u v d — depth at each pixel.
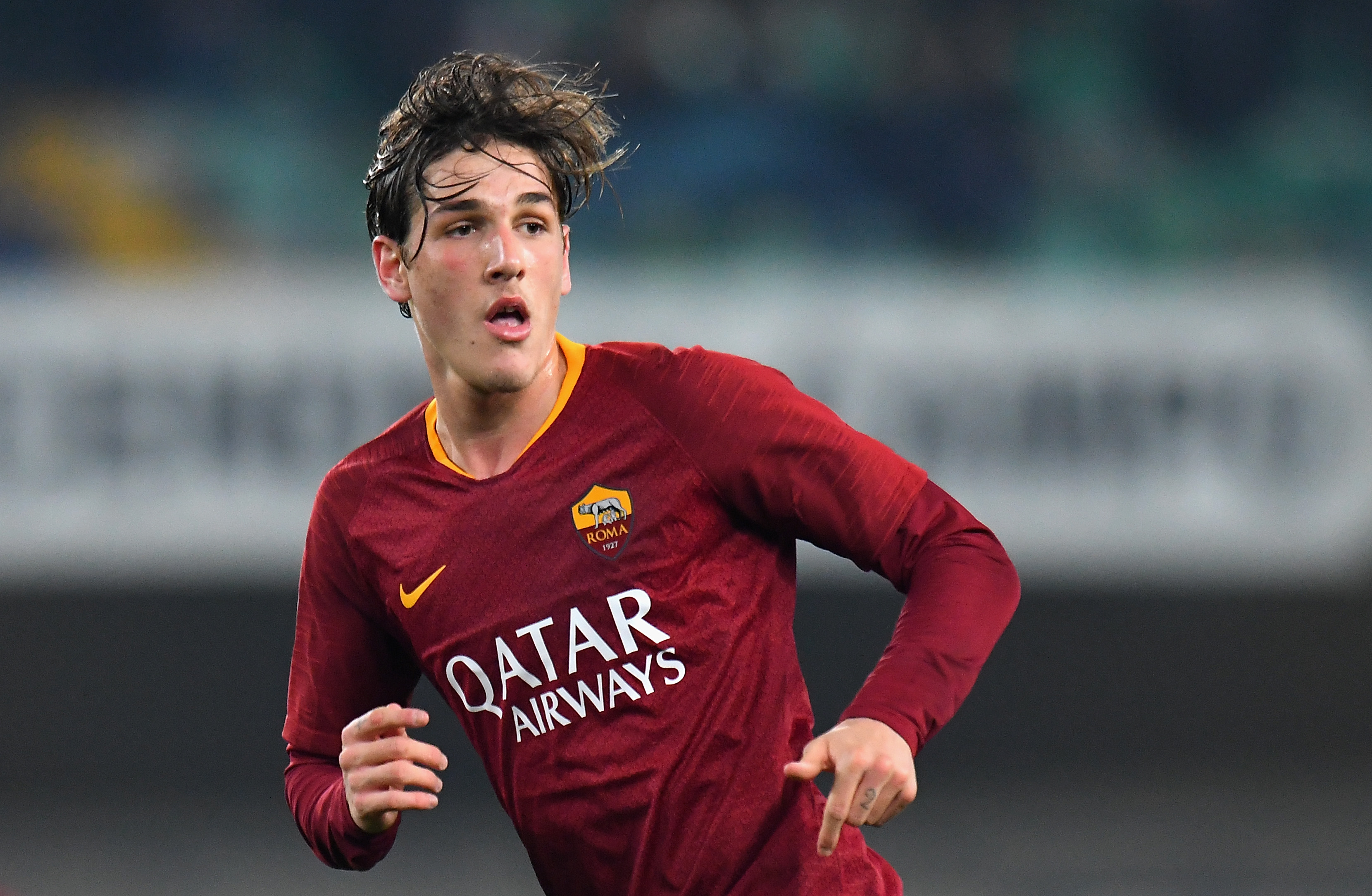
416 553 8.55
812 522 8.27
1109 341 30.78
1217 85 38.59
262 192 37.47
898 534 8.25
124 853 22.97
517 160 8.22
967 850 22.53
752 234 37.00
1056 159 37.75
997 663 29.81
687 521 8.19
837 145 37.84
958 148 37.72
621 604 8.13
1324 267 34.50
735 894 8.12
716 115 38.19
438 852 23.27
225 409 30.16
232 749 29.25
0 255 36.03
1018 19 38.88
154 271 36.06
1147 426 30.69
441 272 8.15
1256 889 20.53
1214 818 24.08
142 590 29.50
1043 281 31.62
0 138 37.03
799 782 8.22
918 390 30.94
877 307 31.23
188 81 38.31
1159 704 29.88
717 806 8.11
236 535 29.78
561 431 8.37
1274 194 37.38
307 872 22.02
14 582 29.27
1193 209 37.22
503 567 8.33
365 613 9.14
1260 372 30.66
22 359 29.80
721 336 31.23
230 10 38.75
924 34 38.66
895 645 7.90
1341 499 30.14
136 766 28.83
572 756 8.22
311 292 30.75
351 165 38.31
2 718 28.83
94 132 37.50
